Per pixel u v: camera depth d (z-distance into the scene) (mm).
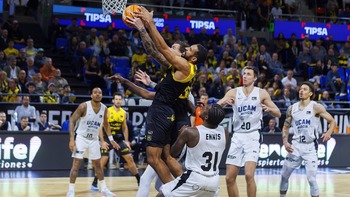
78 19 23016
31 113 16375
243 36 24828
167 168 8172
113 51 21750
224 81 20188
